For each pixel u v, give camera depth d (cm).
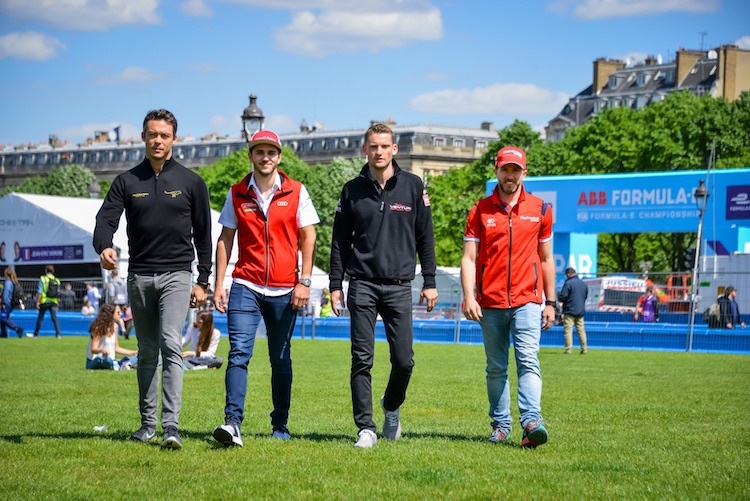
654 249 6938
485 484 680
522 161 876
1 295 3659
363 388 860
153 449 811
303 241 880
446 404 1249
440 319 3572
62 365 1991
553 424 1045
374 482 685
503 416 905
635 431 985
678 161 6369
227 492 648
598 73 13550
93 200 4828
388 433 906
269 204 869
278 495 639
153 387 875
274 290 874
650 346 3136
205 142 16600
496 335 894
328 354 2508
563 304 2741
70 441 852
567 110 13700
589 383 1617
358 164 10288
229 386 838
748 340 2969
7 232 4653
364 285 864
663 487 674
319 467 737
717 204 3956
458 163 14812
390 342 877
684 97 6806
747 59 11844
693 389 1506
